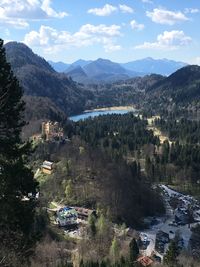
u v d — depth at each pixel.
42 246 83.38
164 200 177.88
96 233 111.50
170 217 156.75
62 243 100.94
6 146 26.61
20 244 25.55
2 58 26.69
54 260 82.56
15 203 25.80
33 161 172.25
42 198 139.12
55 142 197.00
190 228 145.12
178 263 94.56
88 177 155.75
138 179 183.00
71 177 155.00
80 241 105.69
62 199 143.62
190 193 196.88
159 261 103.94
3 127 27.11
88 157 173.38
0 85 26.28
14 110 27.08
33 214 26.64
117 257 94.12
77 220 128.50
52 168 162.50
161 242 124.75
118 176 162.62
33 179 26.73
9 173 25.81
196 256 110.56
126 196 150.38
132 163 198.25
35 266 62.47
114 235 113.56
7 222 25.66
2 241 25.41
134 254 94.88
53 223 122.06
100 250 102.31
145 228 140.75
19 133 27.73
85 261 89.56
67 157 174.12
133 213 145.50
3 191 25.59
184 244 125.62
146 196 163.25
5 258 24.55
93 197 143.50
